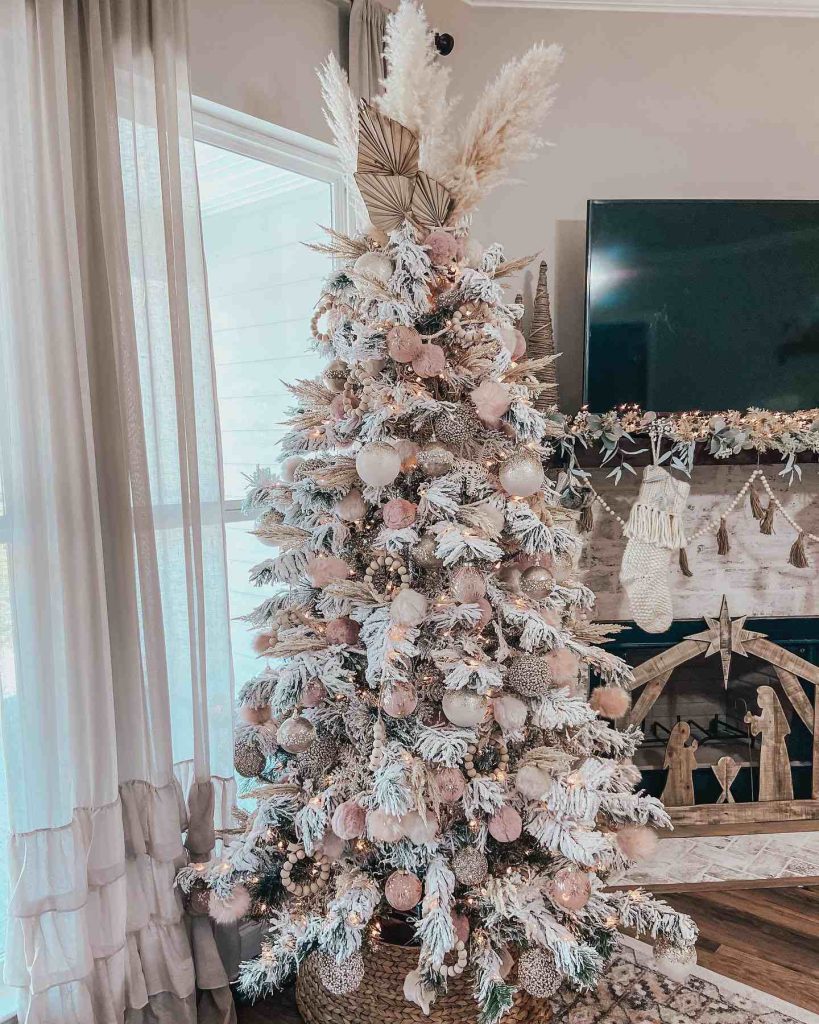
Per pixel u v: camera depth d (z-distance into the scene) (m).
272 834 1.67
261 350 2.35
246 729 1.77
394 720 1.56
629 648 2.90
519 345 1.72
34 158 1.46
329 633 1.62
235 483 2.29
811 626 2.92
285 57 2.17
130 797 1.69
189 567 1.78
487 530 1.51
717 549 2.88
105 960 1.62
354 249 1.69
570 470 2.58
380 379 1.63
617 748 1.85
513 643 1.66
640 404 2.66
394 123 1.57
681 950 1.60
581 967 1.43
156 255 1.70
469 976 1.66
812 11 2.83
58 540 1.53
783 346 2.69
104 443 1.63
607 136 2.82
